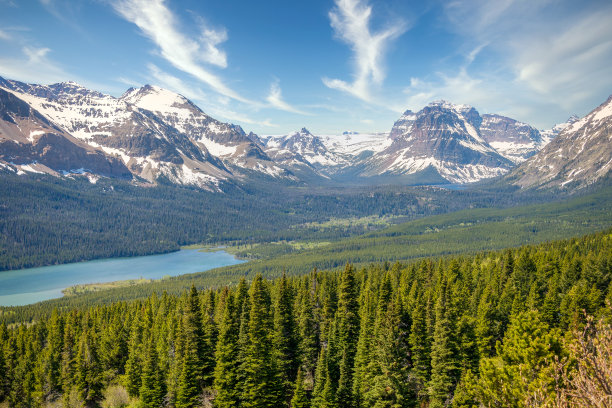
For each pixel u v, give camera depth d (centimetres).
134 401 8944
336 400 7288
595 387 2008
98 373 9594
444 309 7206
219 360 7712
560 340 4381
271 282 13388
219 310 9275
